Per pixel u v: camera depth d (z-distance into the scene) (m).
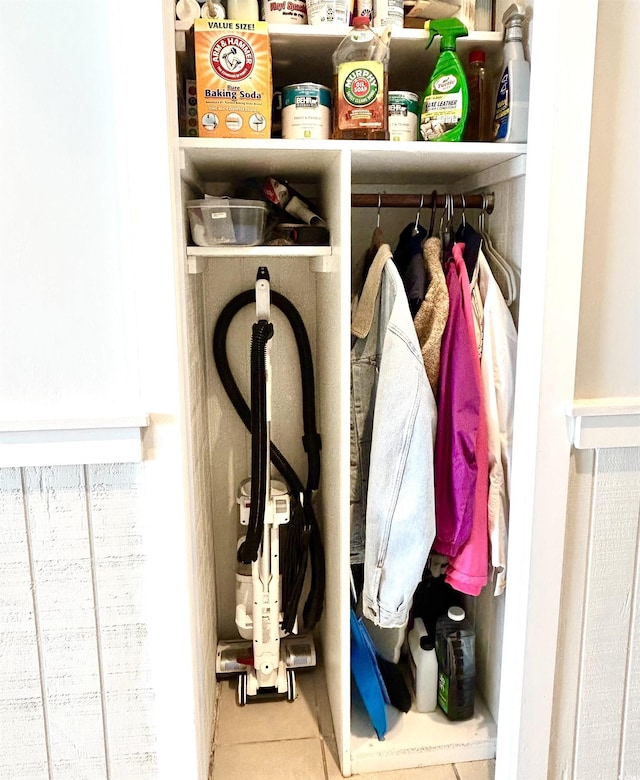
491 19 1.41
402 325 1.27
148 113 1.04
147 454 1.14
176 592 1.20
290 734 1.61
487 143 1.25
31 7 1.01
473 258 1.39
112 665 1.22
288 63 1.44
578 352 1.23
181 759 1.26
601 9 1.12
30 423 1.08
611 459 1.26
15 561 1.16
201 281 1.62
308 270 1.74
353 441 1.45
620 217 1.19
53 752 1.24
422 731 1.54
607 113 1.15
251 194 1.54
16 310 1.08
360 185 1.70
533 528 1.25
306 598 1.90
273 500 1.59
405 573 1.31
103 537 1.16
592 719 1.38
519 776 1.35
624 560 1.31
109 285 1.09
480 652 1.64
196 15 1.24
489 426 1.36
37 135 1.04
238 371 1.77
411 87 1.61
